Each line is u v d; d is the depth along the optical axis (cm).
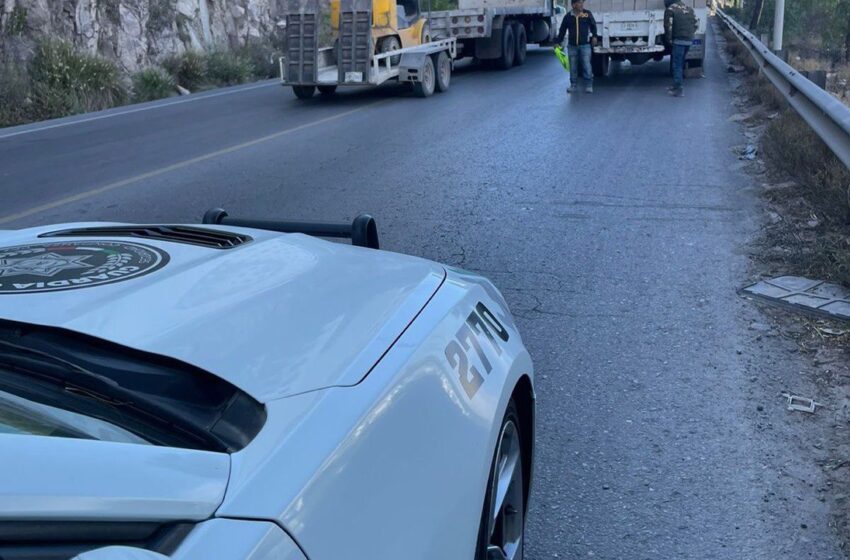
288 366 214
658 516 388
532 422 329
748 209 883
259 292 248
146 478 165
